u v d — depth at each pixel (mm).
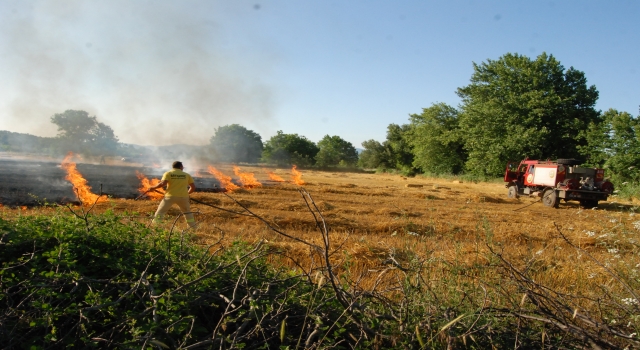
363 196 21984
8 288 3393
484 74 45438
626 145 29594
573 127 40062
